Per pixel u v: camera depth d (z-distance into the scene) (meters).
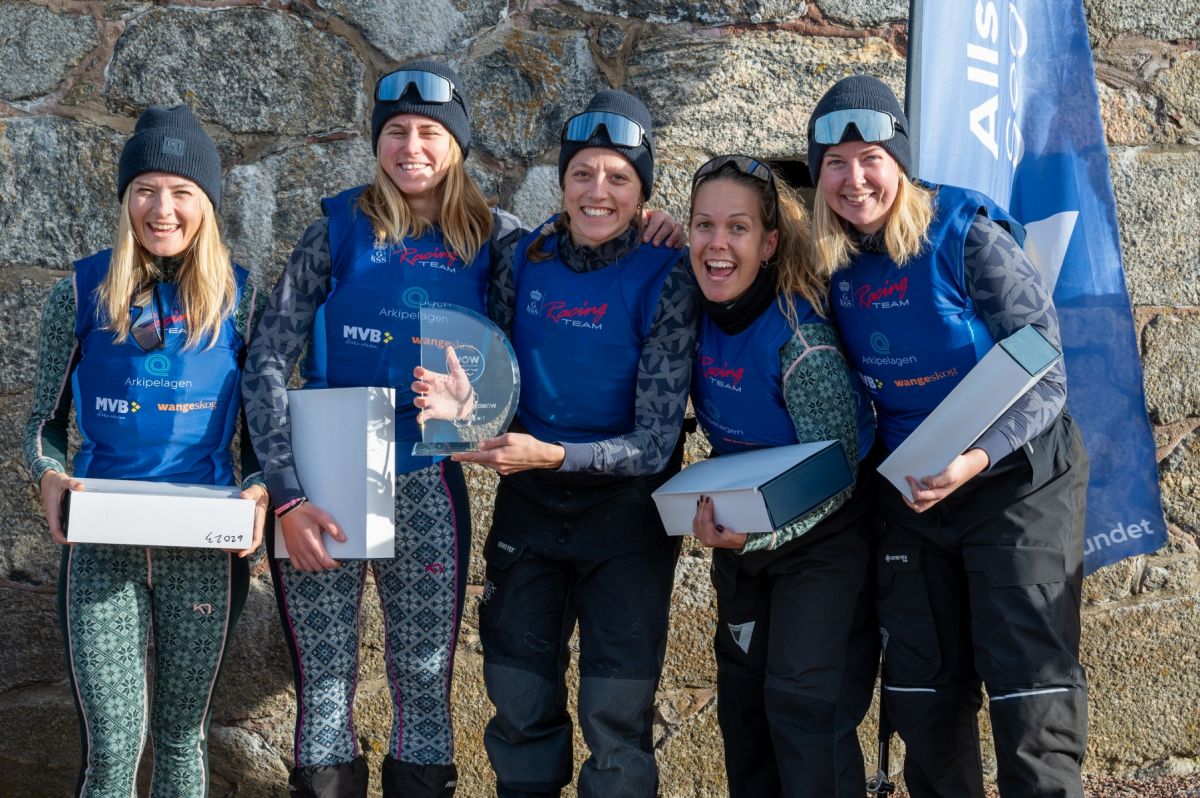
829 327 2.52
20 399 3.04
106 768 2.43
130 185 2.49
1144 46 3.34
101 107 3.03
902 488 2.37
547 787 2.62
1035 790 2.38
